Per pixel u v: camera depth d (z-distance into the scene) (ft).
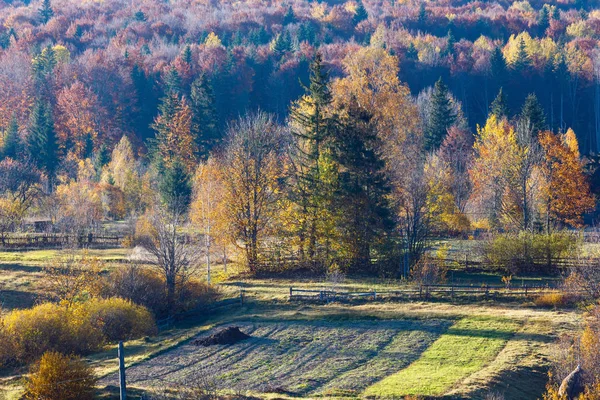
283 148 288.71
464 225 260.42
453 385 122.72
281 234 230.48
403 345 150.00
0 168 314.96
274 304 189.78
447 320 166.30
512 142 277.44
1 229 273.13
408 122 283.18
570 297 174.29
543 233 232.12
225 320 176.86
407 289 193.57
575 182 272.10
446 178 282.15
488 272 216.13
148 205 324.80
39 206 319.47
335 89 282.97
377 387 123.13
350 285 202.18
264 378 131.64
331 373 133.69
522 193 259.39
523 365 132.77
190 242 229.86
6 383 126.21
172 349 153.79
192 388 118.83
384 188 225.15
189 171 363.56
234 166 235.61
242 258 231.30
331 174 228.22
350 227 222.69
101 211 314.76
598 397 109.29
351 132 227.81
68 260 194.59
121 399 101.04
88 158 374.02
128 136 458.09
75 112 437.58
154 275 192.34
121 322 166.81
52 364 113.80
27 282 202.59
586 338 129.59
